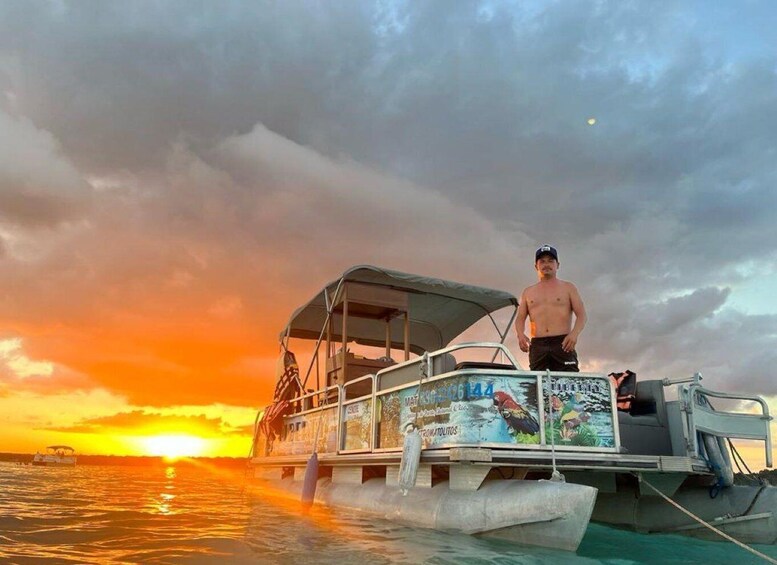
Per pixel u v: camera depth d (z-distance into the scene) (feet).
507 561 13.55
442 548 14.94
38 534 16.70
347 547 15.06
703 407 20.02
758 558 16.10
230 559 13.39
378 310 36.55
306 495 25.45
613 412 18.19
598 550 16.69
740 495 19.06
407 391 21.33
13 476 64.54
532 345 21.33
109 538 16.33
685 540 19.24
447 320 38.42
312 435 30.73
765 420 20.11
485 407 17.87
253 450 42.19
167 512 23.76
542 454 17.37
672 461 17.92
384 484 22.49
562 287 21.53
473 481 17.69
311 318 38.40
